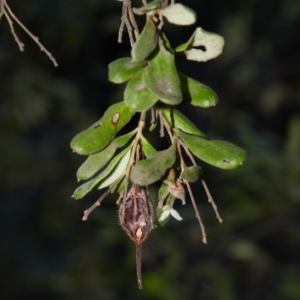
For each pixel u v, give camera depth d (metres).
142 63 3.12
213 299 9.50
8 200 12.31
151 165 3.11
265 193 9.38
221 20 11.70
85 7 11.50
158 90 2.99
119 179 3.33
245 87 12.09
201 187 9.95
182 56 3.28
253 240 9.48
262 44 11.88
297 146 9.76
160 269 9.68
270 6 11.61
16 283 11.78
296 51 11.97
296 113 12.15
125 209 3.30
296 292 9.50
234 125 11.91
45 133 12.25
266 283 9.72
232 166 3.14
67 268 11.60
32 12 11.26
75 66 12.04
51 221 12.18
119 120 3.28
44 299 11.66
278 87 12.11
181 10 3.04
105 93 12.30
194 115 11.88
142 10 3.03
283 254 9.89
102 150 3.33
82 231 12.08
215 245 9.53
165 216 3.33
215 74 12.11
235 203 9.50
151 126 3.40
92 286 11.20
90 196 12.35
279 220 9.41
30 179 12.08
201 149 3.19
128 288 10.89
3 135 11.75
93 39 11.94
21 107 11.54
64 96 11.87
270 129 12.12
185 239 9.55
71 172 12.31
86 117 12.20
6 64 11.51
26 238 12.17
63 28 11.48
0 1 4.18
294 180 9.26
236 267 9.70
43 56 11.73
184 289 9.52
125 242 9.88
